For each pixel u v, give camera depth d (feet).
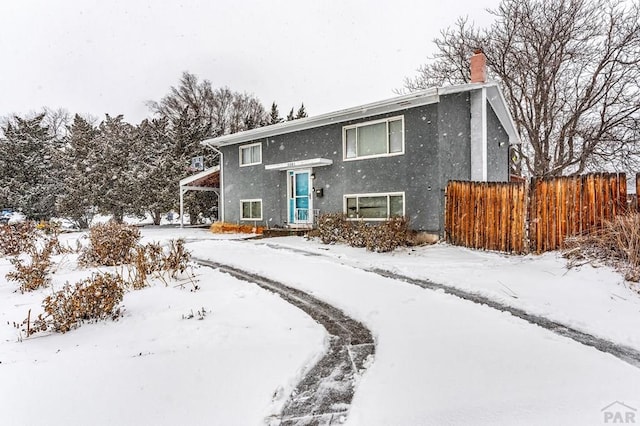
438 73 75.72
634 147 56.34
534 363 10.76
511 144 61.62
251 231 54.29
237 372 10.68
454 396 9.07
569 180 26.50
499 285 19.92
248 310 16.52
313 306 17.71
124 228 30.58
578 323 14.58
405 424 8.07
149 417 8.41
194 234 53.62
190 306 17.11
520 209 29.17
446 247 33.42
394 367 10.89
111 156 88.12
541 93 62.90
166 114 124.36
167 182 80.69
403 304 16.99
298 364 11.26
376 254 30.73
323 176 46.19
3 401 9.02
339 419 8.62
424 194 37.11
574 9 58.44
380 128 41.01
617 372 10.15
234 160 58.18
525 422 7.89
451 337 12.97
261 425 8.32
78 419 8.27
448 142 37.88
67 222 94.12
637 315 14.96
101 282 15.87
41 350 12.39
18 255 34.32
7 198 80.74
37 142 87.51
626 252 20.24
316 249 33.78
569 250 23.93
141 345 12.62
